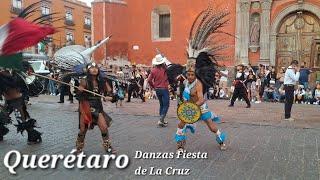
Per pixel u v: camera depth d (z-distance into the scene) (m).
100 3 24.72
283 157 6.89
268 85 18.09
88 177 5.77
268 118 11.67
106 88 7.08
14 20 6.53
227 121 10.98
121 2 25.12
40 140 8.08
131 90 16.58
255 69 21.80
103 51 24.53
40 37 6.44
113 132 9.30
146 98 18.64
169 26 24.64
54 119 11.44
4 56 6.90
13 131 9.39
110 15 24.67
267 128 9.91
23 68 7.52
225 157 6.88
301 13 21.30
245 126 10.20
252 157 6.88
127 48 25.44
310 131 9.52
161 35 24.98
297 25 21.59
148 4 24.80
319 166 6.30
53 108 14.12
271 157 6.89
